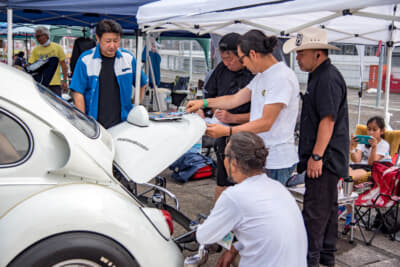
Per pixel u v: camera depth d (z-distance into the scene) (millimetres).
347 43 6527
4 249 1998
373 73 19891
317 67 2996
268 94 2881
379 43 5508
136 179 2695
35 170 2174
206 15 3635
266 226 2027
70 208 2113
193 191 5406
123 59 3895
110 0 4754
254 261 2061
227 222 2092
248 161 2109
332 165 3047
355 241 4004
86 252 2109
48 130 2234
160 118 3051
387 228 4051
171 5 3789
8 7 4520
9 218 2047
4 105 2156
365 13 2941
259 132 2902
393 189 3965
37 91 2420
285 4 2871
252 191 2084
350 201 3832
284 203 2119
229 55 3402
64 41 18812
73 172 2244
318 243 3148
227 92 3746
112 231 2178
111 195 2281
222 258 2402
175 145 2893
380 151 4836
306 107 3078
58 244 2061
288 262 2029
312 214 3129
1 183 2100
